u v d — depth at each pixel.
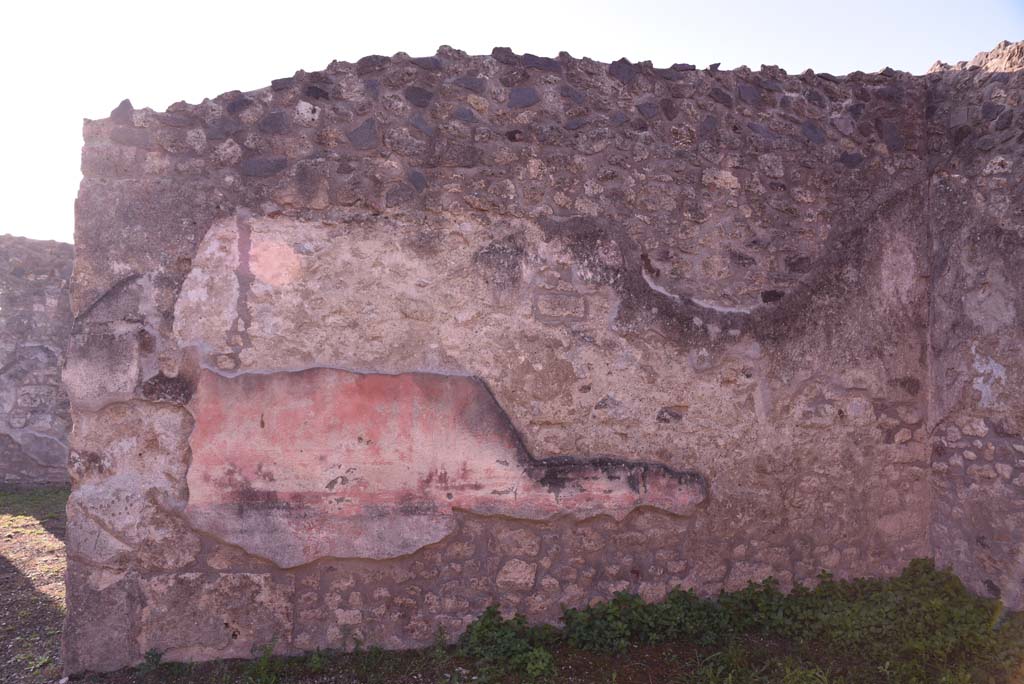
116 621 3.60
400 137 3.93
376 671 3.58
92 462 3.61
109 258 3.64
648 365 4.20
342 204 3.85
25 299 9.05
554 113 4.13
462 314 3.97
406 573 3.85
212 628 3.66
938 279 4.50
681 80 4.34
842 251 4.46
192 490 3.66
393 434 3.86
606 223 4.16
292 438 3.76
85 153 3.64
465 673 3.55
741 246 4.34
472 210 3.99
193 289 3.70
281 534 3.72
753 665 3.58
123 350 3.63
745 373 4.31
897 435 4.53
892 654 3.57
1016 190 4.00
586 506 4.07
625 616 3.98
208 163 3.74
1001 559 4.04
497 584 3.96
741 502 4.29
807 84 4.52
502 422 3.99
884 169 4.55
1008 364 4.02
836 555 4.41
